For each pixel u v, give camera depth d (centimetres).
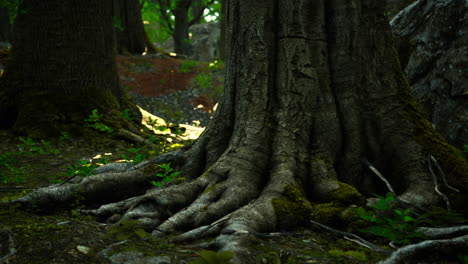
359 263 244
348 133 384
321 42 391
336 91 392
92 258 229
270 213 296
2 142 723
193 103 1473
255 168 352
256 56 388
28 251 230
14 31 863
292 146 363
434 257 242
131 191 372
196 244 258
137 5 1905
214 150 400
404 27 684
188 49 2969
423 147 363
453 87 516
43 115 787
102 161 504
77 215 323
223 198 318
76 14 832
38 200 323
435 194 329
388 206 301
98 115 815
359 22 390
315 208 321
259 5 391
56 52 820
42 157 637
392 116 381
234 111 403
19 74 832
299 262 240
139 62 1694
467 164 358
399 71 404
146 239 260
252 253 238
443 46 555
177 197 317
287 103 377
